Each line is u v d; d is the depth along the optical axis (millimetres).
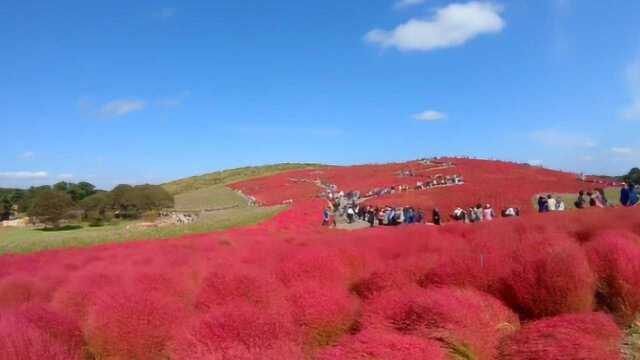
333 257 9062
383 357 4340
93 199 65938
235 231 31625
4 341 5035
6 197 84812
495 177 67062
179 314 6289
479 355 5004
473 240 12523
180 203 87125
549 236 9711
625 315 6957
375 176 83188
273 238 18375
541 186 51219
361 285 7980
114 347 5922
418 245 12609
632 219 14047
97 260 14805
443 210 42750
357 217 46062
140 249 17906
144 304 6199
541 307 6629
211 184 121000
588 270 6867
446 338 4953
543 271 6672
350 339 4801
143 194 68000
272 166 138125
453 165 84250
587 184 53281
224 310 5363
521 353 5000
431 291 6008
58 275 11109
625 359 5359
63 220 64438
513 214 30734
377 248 12250
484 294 6527
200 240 20812
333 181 86938
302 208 49969
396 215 34969
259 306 6332
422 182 66688
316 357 4703
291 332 5391
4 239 42688
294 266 8609
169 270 9664
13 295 9508
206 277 7707
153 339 5938
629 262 7031
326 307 6023
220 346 4812
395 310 5559
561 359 4793
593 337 5043
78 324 6504
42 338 5324
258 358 4527
